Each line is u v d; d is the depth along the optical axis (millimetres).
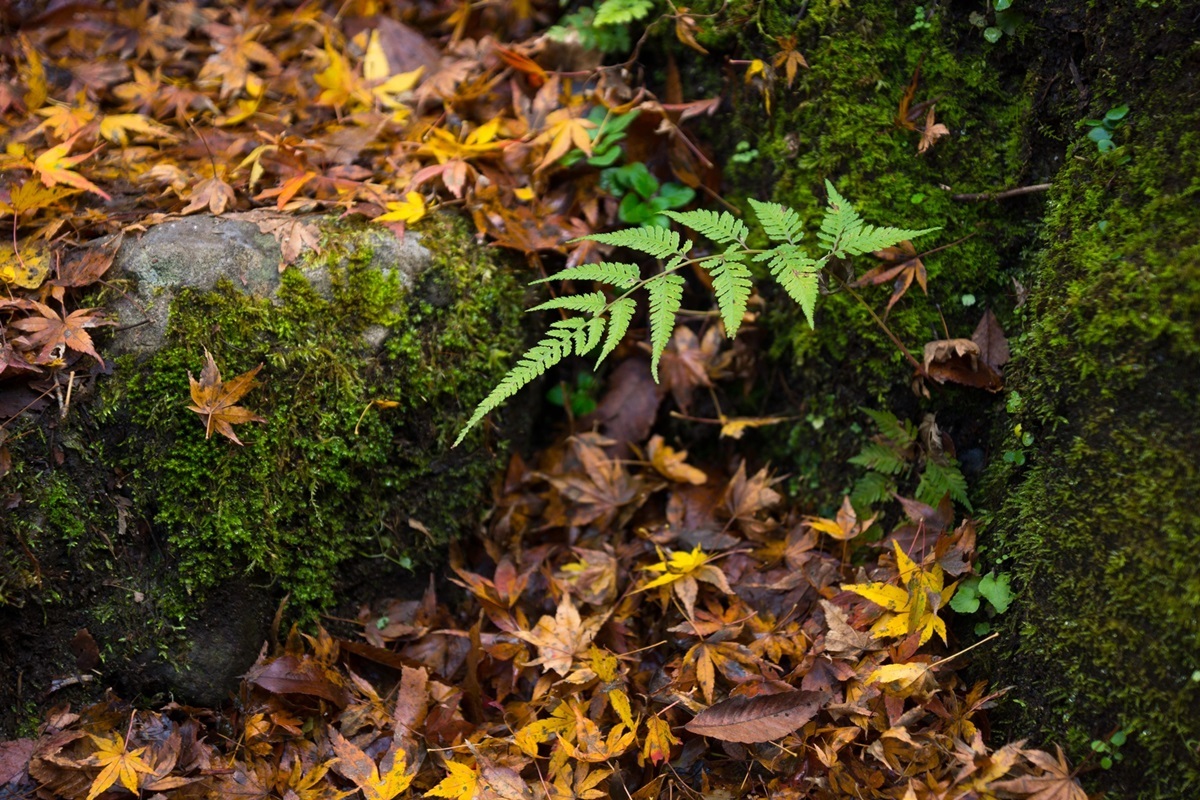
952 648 1574
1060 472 1530
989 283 1608
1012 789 1485
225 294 1592
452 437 1659
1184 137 1502
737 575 1639
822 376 1675
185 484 1576
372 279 1620
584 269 1536
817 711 1524
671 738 1531
